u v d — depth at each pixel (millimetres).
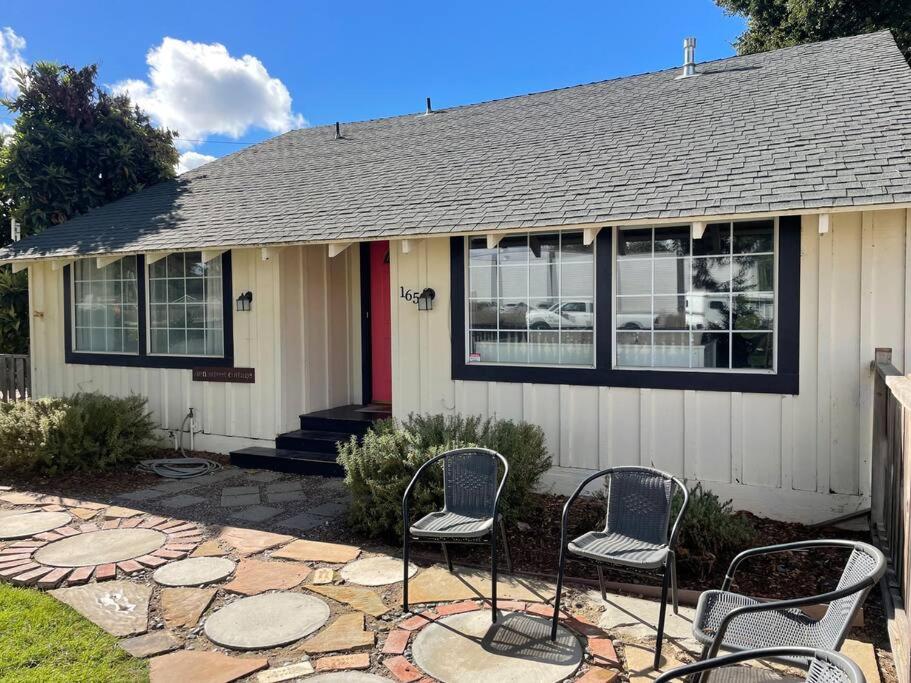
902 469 3383
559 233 6195
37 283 9406
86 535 5098
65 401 7586
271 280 7715
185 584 4141
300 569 4406
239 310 7922
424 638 3438
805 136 5824
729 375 5496
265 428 7852
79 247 8508
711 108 7230
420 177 7684
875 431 4797
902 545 3391
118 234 8602
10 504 6004
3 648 3301
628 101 8461
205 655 3264
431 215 6418
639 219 5234
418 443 5102
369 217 6832
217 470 7336
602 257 5957
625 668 3135
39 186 12508
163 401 8508
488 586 4121
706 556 4203
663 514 3629
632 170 6156
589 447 6051
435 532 3748
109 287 8859
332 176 8727
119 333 8852
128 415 7551
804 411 5270
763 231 5449
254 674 3082
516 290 6426
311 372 8172
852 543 2480
